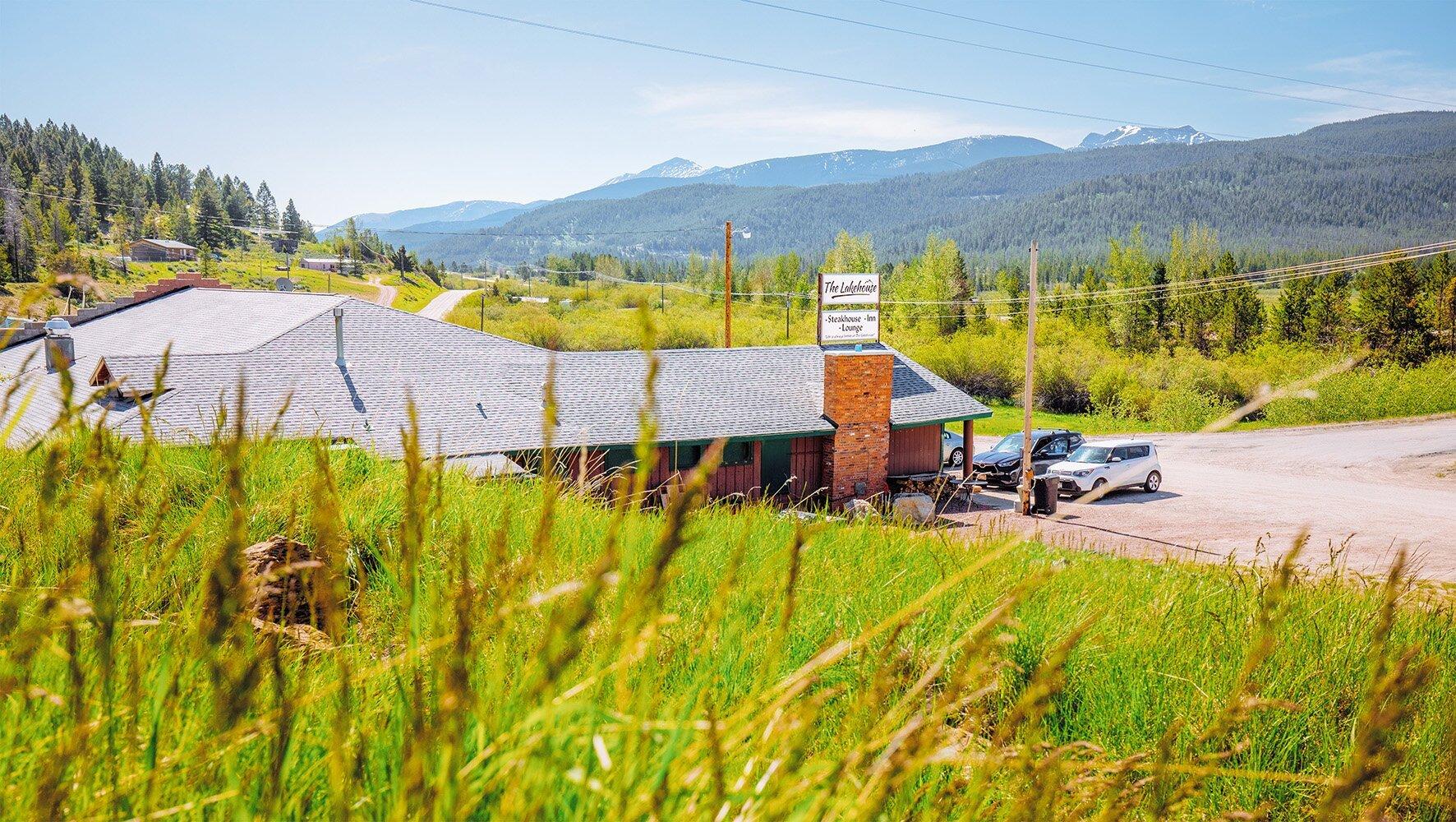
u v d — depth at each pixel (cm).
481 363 3027
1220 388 6719
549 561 136
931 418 3438
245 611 132
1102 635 458
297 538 338
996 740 148
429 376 2827
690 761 156
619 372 3192
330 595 144
